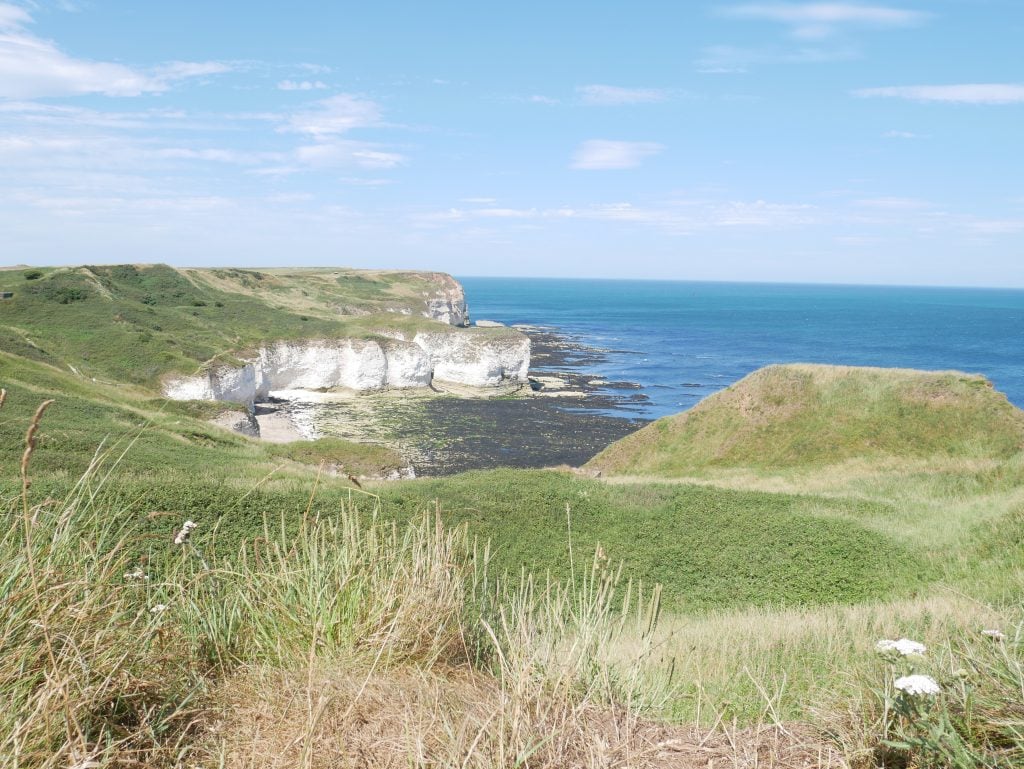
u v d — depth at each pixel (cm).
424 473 4412
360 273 14125
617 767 307
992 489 2227
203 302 8325
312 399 7081
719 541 1867
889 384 3381
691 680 546
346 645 405
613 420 6162
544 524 1944
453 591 457
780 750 328
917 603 1044
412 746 294
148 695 335
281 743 306
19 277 7000
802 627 905
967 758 270
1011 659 344
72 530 388
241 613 442
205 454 2723
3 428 2320
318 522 501
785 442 3319
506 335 7844
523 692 341
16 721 272
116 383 4922
